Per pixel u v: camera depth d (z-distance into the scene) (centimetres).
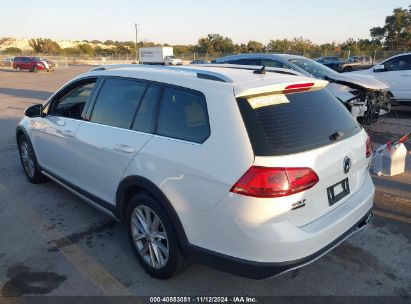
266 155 251
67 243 386
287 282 323
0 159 670
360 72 1113
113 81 375
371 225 419
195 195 273
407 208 460
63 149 427
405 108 1168
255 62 904
